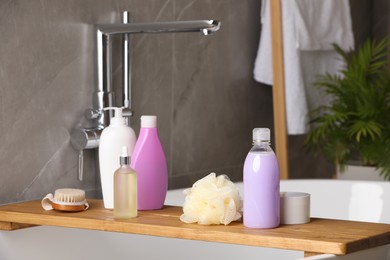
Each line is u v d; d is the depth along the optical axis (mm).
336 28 3830
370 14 4691
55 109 2547
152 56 2998
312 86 3738
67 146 2598
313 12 3674
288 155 3934
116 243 2451
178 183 3168
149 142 2143
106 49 2650
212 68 3340
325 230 1856
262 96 3705
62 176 2586
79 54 2631
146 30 2518
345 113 3576
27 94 2441
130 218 2025
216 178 1984
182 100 3174
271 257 2572
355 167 3654
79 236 2377
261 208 1869
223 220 1911
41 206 2275
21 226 2254
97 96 2615
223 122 3432
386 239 1829
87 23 2660
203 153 3311
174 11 3100
